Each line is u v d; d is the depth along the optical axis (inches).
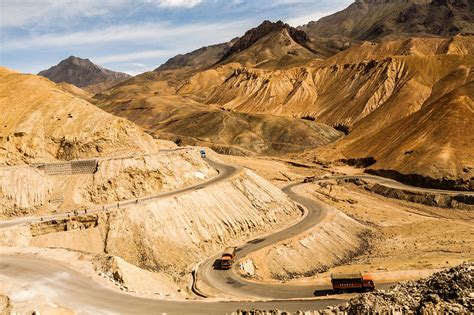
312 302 1923.0
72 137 3422.7
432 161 4968.0
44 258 2044.8
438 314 1101.1
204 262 2827.3
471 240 3211.1
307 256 3065.9
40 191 3090.6
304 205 4148.6
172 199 3139.8
